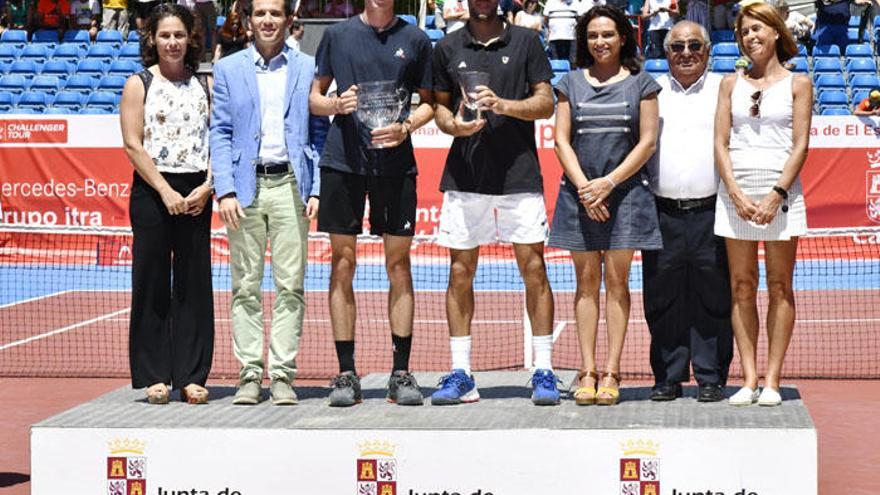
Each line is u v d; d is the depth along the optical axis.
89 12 27.78
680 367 8.70
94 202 21.77
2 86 26.34
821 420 10.76
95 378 13.18
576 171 8.32
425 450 7.74
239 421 8.06
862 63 24.91
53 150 21.69
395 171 8.44
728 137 8.38
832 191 20.80
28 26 27.61
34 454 8.02
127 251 22.11
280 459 7.85
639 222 8.41
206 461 7.89
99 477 7.98
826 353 14.80
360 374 13.28
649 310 8.76
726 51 24.59
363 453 7.79
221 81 8.57
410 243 8.62
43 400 11.88
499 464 7.71
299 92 8.49
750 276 8.49
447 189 8.54
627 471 7.65
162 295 8.76
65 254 22.52
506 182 8.42
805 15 29.16
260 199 8.55
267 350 14.49
